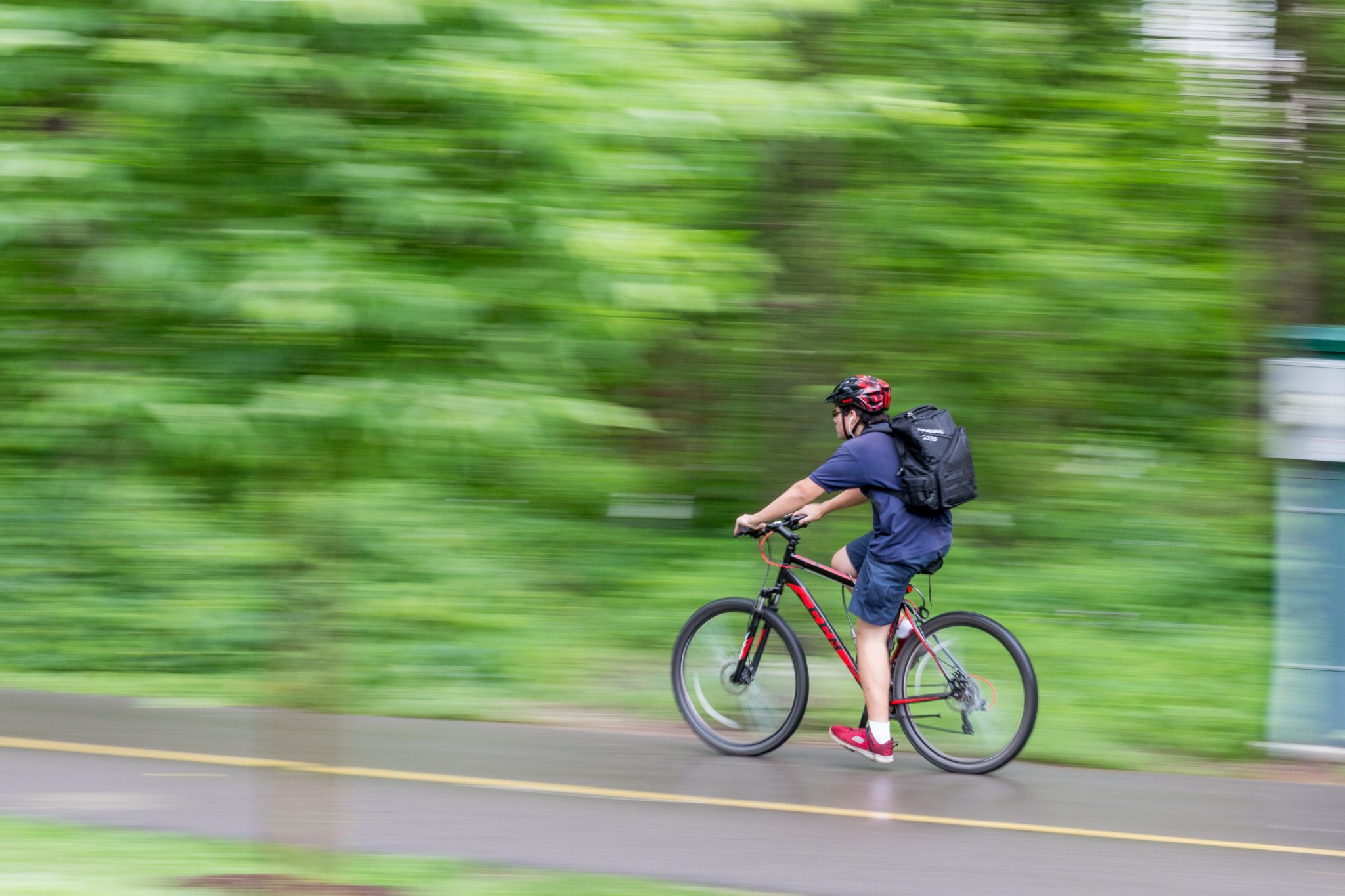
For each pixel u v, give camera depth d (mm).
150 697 9195
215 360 4707
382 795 7184
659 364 10820
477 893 5684
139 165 4496
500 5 4395
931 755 8031
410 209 4449
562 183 4648
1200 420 13062
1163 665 9906
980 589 11297
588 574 11656
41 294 4758
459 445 4793
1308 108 12609
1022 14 12078
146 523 11148
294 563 6961
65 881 5648
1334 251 13039
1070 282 11953
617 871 6070
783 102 4891
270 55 4277
